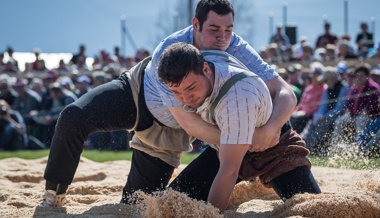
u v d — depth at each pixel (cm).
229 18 299
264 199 372
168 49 246
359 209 257
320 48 1039
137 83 335
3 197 390
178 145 343
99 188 434
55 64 1427
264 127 274
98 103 325
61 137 320
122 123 333
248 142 254
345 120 616
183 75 239
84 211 316
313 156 558
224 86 256
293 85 796
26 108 980
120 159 657
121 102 329
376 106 615
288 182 295
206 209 250
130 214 294
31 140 948
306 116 721
